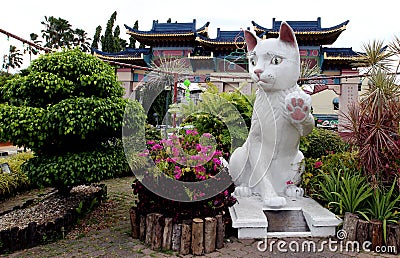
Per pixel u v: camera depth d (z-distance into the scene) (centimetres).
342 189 380
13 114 365
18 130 361
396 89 368
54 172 388
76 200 462
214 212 345
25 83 393
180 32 1498
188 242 322
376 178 365
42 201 476
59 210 427
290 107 382
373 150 360
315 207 399
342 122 483
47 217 405
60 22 2803
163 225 331
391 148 360
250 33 436
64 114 369
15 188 583
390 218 346
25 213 424
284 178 455
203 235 324
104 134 432
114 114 396
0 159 683
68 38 2845
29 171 401
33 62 413
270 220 386
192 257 314
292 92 393
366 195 360
